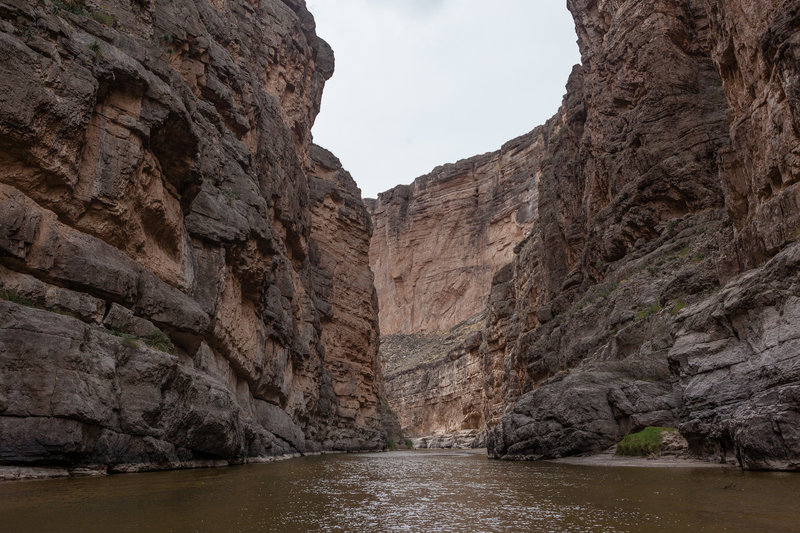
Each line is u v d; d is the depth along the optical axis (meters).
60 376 12.82
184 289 20.83
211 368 23.48
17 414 12.13
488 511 9.79
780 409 13.84
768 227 18.83
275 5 47.69
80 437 12.91
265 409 31.91
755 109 21.14
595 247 41.59
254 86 35.88
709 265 26.52
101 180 16.33
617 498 10.94
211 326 23.11
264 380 31.61
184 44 27.81
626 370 24.77
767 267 16.52
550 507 10.12
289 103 48.38
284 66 47.56
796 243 16.08
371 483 14.99
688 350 18.50
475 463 25.12
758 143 21.02
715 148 34.91
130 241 17.91
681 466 16.98
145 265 18.75
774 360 15.10
